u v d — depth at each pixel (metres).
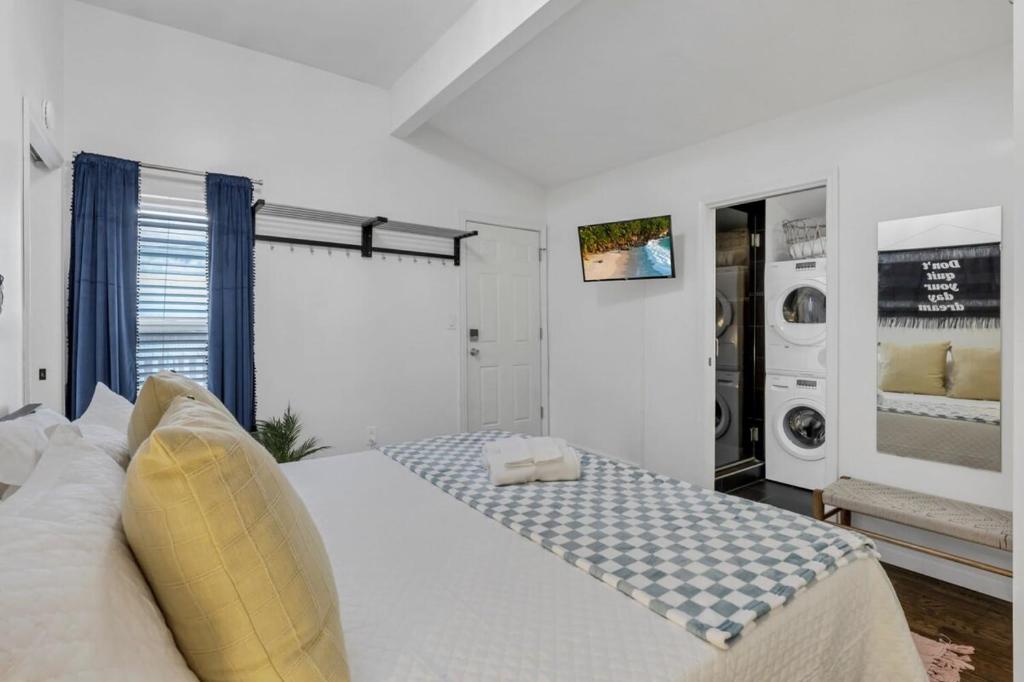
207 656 0.68
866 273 2.67
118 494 0.85
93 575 0.58
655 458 3.84
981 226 2.29
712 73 2.79
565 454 1.99
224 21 2.96
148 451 0.62
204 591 0.65
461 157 4.18
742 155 3.26
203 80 3.10
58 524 0.64
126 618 0.59
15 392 1.86
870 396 2.66
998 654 1.89
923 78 2.47
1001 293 2.24
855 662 1.28
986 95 2.28
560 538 1.42
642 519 1.56
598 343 4.28
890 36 2.31
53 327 2.59
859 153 2.70
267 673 0.68
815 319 3.71
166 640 0.65
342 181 3.61
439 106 3.33
